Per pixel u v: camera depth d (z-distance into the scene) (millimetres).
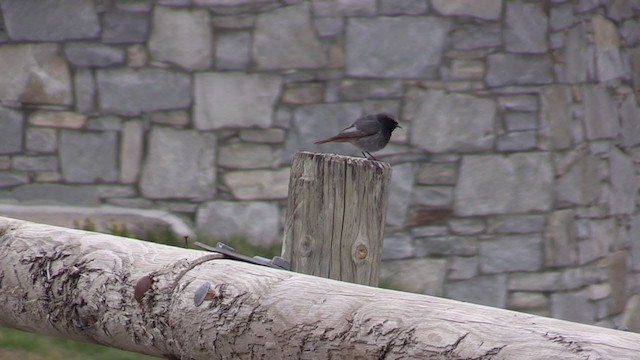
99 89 13023
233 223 13062
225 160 13055
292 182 5746
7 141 13148
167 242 12750
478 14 12930
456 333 3709
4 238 5270
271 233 13102
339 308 4059
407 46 12859
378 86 12922
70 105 13062
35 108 13102
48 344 10266
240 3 12836
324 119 12969
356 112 12930
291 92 12953
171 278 4598
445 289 13133
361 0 12789
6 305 5207
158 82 12969
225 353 4375
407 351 3783
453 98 12992
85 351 10203
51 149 13125
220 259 4707
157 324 4578
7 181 13172
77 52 13016
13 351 9969
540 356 3482
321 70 12906
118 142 13062
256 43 12883
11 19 13055
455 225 13148
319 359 4039
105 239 5047
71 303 4910
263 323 4223
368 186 5617
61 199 13148
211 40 12898
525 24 13109
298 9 12812
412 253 13039
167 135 13055
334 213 5641
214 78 12945
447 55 12945
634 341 3455
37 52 13055
